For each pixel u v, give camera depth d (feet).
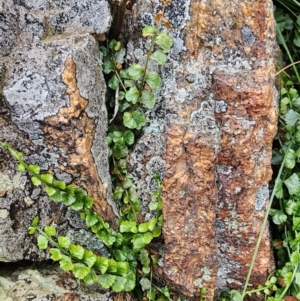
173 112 0.95
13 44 0.90
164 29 0.97
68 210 0.96
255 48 0.96
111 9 0.98
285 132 1.17
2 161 0.87
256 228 1.02
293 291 1.07
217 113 0.96
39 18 0.92
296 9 1.29
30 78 0.87
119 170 1.02
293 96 1.18
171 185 0.96
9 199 0.88
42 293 0.92
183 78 0.96
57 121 0.87
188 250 1.00
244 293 1.02
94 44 0.94
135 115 0.99
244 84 0.95
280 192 1.08
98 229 0.96
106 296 0.97
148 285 1.03
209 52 0.97
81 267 0.91
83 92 0.89
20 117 0.86
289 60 1.31
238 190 1.00
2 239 0.88
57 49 0.88
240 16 0.95
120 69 1.01
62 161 0.91
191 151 0.95
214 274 1.03
